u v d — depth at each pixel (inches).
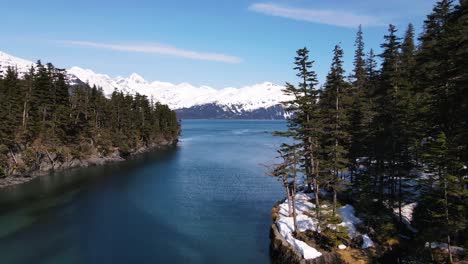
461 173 995.3
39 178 2618.1
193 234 1494.8
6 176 2411.4
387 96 1334.9
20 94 2903.5
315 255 1141.7
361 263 1096.2
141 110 4803.2
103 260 1237.7
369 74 1867.6
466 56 909.8
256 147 4832.7
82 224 1611.7
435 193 1057.5
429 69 1157.7
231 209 1850.4
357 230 1284.4
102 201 2003.0
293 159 1359.5
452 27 1052.5
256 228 1563.7
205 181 2556.6
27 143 2701.8
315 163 1376.7
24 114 2842.0
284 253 1198.9
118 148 3730.3
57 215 1740.9
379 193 1387.8
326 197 1646.2
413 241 1195.3
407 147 1366.9
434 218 1138.0
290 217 1448.1
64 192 2202.3
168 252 1310.3
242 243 1400.1
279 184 2442.2
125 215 1750.7
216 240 1429.6
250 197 2094.0
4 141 2445.9
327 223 1229.7
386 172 1369.3
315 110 1310.3
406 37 2079.2
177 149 4675.2
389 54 1421.0
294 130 1333.7
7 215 1731.1
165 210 1831.9
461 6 996.6
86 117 3503.9
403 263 1105.4
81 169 3048.7
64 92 3363.7
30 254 1282.0
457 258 1013.8
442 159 969.5
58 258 1249.4
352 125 1536.7
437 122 1099.9
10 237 1444.4
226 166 3221.0
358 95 1547.7
